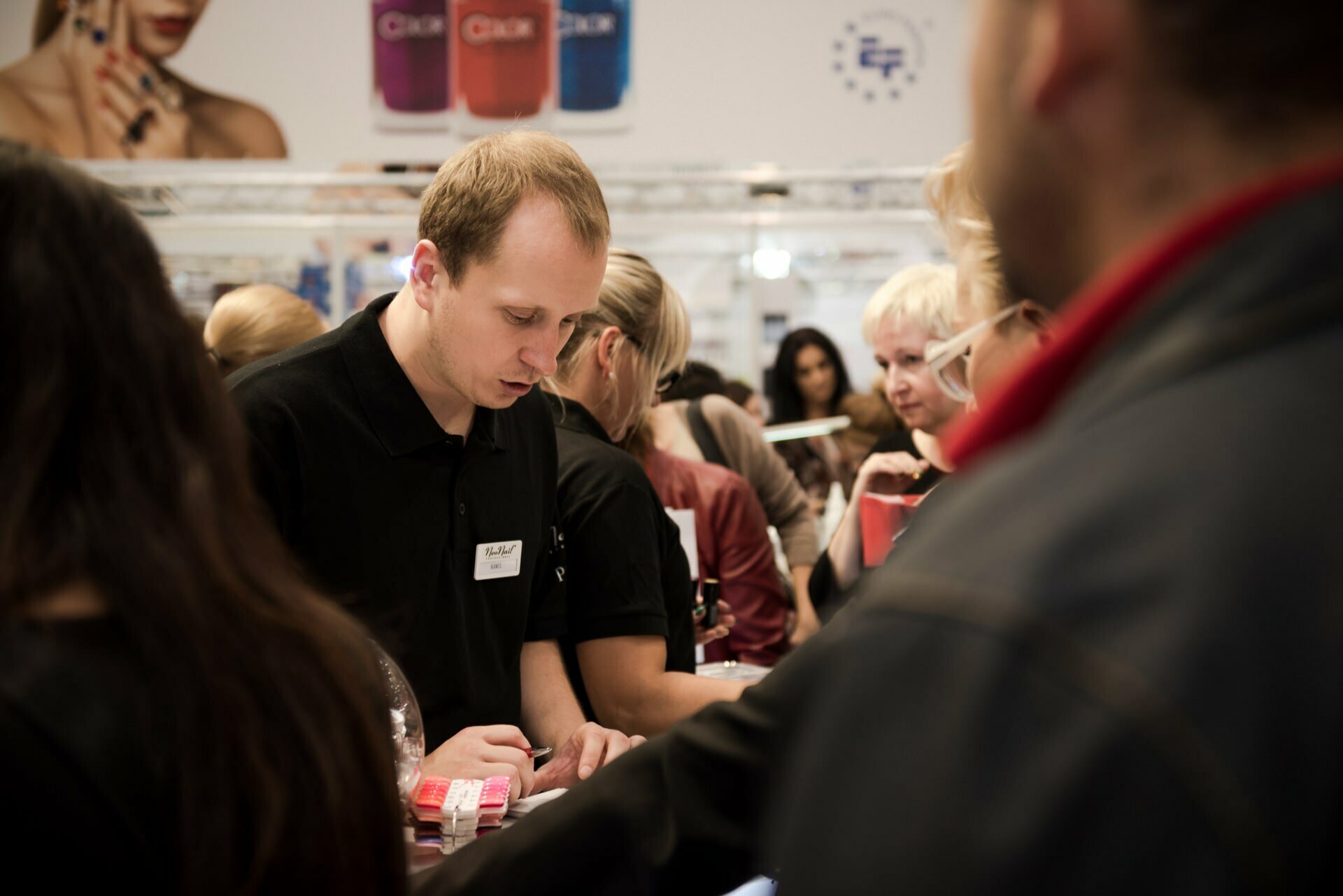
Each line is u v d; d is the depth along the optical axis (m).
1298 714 0.31
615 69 4.36
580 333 1.92
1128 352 0.39
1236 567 0.32
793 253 8.52
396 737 1.24
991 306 1.18
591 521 1.80
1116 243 0.41
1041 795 0.31
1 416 0.57
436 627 1.57
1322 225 0.36
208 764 0.57
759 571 2.65
